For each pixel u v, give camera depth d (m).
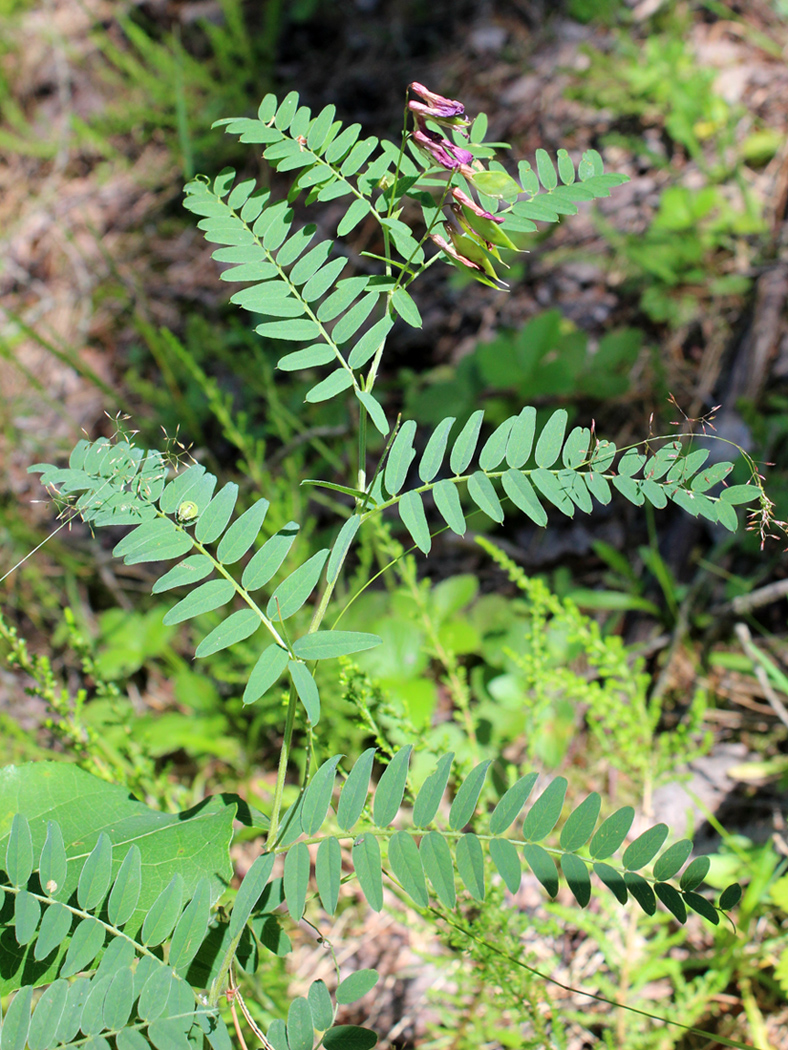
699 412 1.22
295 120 0.63
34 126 2.22
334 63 1.99
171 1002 0.57
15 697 1.20
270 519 1.01
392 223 0.61
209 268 1.75
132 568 1.34
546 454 0.58
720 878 0.78
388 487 0.59
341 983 0.56
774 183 1.43
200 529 0.59
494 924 0.68
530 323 1.27
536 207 0.62
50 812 0.63
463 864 0.56
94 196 2.00
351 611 1.05
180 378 1.51
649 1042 0.72
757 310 1.26
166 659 1.17
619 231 1.44
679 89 1.47
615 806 0.88
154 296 1.73
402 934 0.81
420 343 1.46
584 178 0.62
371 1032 0.56
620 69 1.61
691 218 1.36
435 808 0.56
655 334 1.34
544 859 0.56
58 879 0.58
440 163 0.59
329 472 1.34
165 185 1.94
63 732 0.74
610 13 1.73
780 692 0.97
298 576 0.58
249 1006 0.69
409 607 1.00
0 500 1.46
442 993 0.73
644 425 1.25
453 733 0.90
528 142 1.65
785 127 1.48
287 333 0.61
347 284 0.61
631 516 1.17
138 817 0.64
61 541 1.38
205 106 1.96
